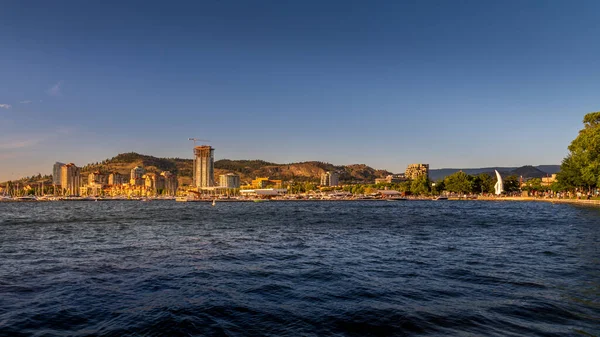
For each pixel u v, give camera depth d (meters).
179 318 20.98
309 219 106.94
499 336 18.09
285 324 20.05
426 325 19.66
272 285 28.47
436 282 29.08
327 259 39.66
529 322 19.95
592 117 145.88
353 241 54.97
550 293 25.56
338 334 18.66
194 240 57.72
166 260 39.38
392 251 44.81
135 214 142.62
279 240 56.94
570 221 84.94
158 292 26.66
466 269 33.81
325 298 24.88
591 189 175.75
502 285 27.89
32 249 49.00
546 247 46.62
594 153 131.12
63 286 28.52
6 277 31.70
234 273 32.81
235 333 18.89
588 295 25.00
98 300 24.78
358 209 171.00
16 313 22.22
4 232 73.44
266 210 173.50
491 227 74.62
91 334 19.05
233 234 66.62
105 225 90.38
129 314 21.88
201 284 28.91
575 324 19.61
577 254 41.28
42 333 19.23
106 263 37.91
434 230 70.06
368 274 32.12
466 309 22.20
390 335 18.45
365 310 22.19
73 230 77.19
